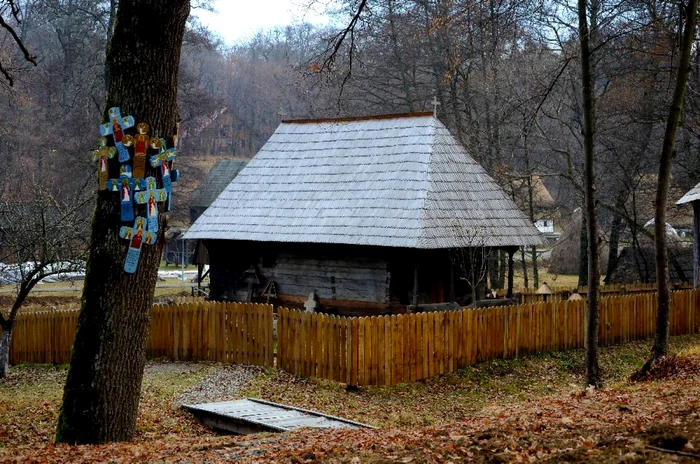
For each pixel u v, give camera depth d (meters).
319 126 31.12
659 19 20.30
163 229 12.30
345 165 29.02
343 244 26.98
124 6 11.93
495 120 40.72
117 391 11.98
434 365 21.34
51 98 59.12
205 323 23.67
